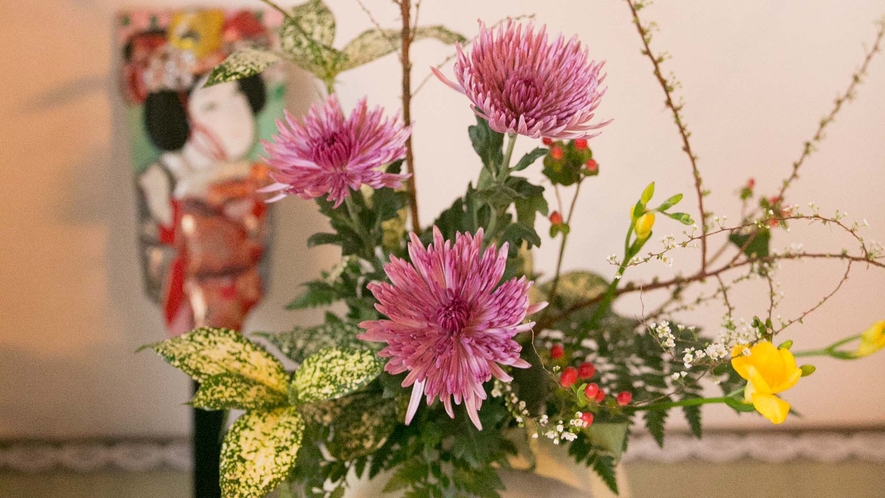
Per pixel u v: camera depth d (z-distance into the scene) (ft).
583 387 1.44
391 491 1.64
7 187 2.77
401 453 1.70
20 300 2.97
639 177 2.83
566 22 2.60
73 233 2.88
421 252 1.36
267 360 1.73
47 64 2.61
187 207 2.54
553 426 1.58
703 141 2.78
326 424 1.70
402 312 1.34
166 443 3.24
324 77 1.83
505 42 1.36
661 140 2.78
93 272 2.95
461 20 2.60
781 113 2.75
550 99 1.33
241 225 2.58
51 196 2.80
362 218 1.69
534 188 1.51
